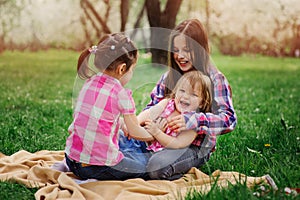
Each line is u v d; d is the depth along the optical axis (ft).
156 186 10.89
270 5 48.29
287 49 48.44
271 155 13.37
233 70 38.06
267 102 23.29
